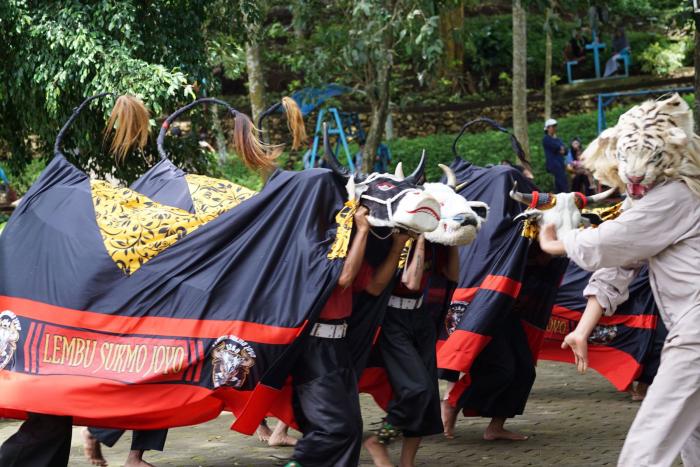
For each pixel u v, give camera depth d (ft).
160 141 21.35
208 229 18.99
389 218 18.44
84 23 39.32
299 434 26.55
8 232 19.69
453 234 21.07
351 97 92.02
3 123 45.01
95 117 40.14
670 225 15.99
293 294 18.30
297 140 20.93
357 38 57.16
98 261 18.98
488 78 102.12
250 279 18.65
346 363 18.71
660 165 15.92
